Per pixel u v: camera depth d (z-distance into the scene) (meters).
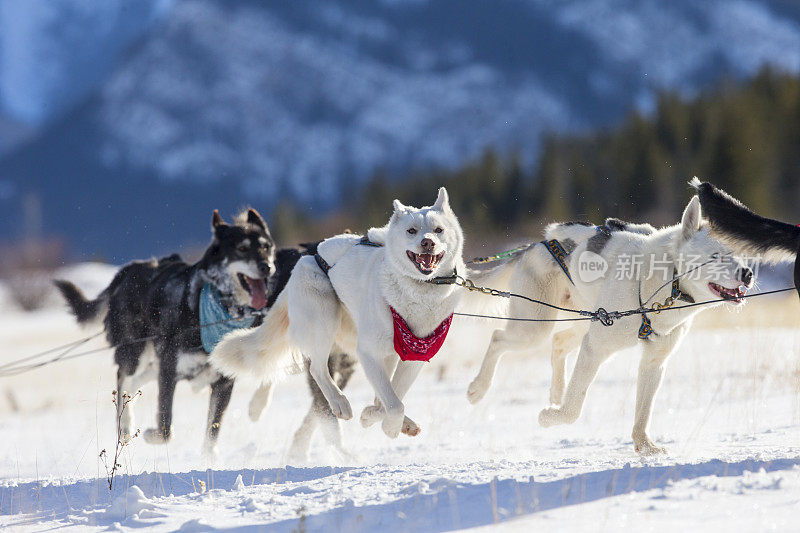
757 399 11.24
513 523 5.03
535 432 10.29
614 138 65.06
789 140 60.75
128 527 5.72
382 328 7.76
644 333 7.90
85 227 128.12
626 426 10.30
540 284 9.50
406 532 5.07
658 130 63.22
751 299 29.31
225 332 10.07
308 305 8.65
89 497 6.96
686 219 7.75
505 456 8.30
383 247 8.22
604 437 9.48
